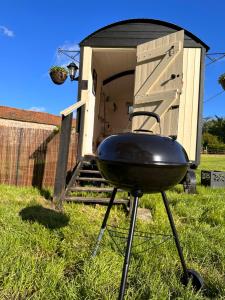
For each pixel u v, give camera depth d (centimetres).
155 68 609
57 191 502
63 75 725
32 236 311
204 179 851
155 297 214
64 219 387
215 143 3647
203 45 655
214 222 430
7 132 651
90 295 215
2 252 258
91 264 252
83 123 643
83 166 611
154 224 394
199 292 235
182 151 213
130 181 201
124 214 452
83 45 671
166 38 595
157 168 194
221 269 281
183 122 650
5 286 218
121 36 665
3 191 547
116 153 200
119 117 1097
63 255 280
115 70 892
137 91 639
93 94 749
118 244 305
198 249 314
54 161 684
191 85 652
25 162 662
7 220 354
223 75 721
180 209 482
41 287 222
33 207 438
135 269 259
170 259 285
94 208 473
